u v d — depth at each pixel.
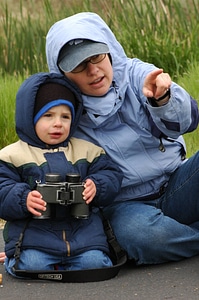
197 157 4.46
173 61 9.37
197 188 4.45
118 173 4.38
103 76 4.33
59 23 4.41
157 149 4.51
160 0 10.29
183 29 9.86
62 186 4.16
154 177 4.52
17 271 4.20
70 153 4.38
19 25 11.12
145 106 4.43
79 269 4.21
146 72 4.44
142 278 4.26
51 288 4.13
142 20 9.98
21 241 4.22
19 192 4.19
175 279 4.23
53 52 4.40
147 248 4.39
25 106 4.29
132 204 4.52
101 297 3.98
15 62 10.05
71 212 4.23
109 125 4.47
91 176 4.30
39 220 4.25
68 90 4.35
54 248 4.20
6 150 4.34
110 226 4.38
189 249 4.50
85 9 10.43
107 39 4.42
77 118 4.39
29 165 4.29
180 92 4.29
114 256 4.40
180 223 4.55
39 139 4.34
